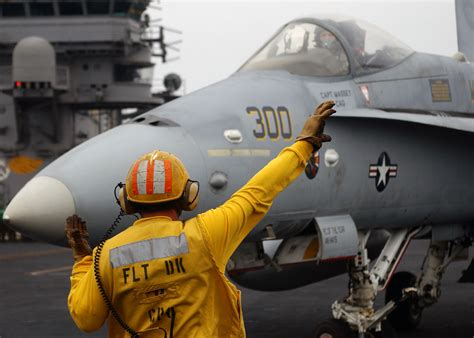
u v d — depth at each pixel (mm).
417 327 13906
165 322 4168
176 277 4156
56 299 18281
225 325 4297
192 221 4254
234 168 8469
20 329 14375
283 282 11992
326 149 9328
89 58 45531
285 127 9078
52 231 7477
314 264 11906
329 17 10508
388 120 9906
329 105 4535
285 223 9086
